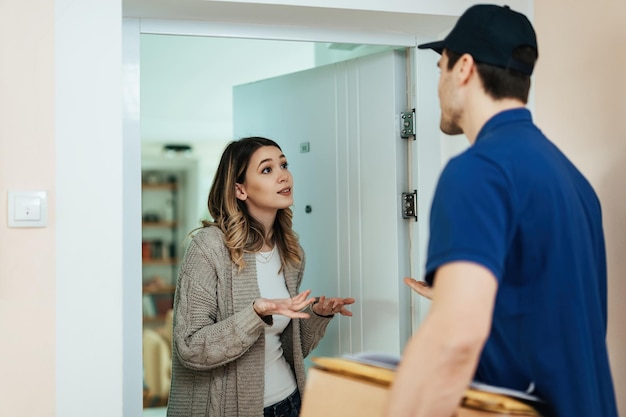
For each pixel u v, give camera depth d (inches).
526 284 37.7
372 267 86.5
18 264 60.6
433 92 82.0
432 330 33.3
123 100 71.8
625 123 58.3
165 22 72.9
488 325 33.3
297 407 78.0
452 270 33.9
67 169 61.9
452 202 35.6
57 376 61.4
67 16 62.2
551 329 36.9
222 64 163.5
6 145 60.5
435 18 74.3
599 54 61.7
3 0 60.8
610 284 61.1
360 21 75.3
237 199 77.8
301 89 98.5
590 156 63.2
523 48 41.1
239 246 72.7
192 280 71.3
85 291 62.0
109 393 62.2
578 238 37.6
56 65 61.9
